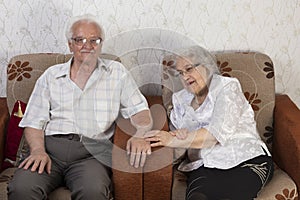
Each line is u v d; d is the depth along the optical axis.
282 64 2.68
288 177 2.16
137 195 2.06
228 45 2.64
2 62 2.67
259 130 2.46
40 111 2.27
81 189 2.01
